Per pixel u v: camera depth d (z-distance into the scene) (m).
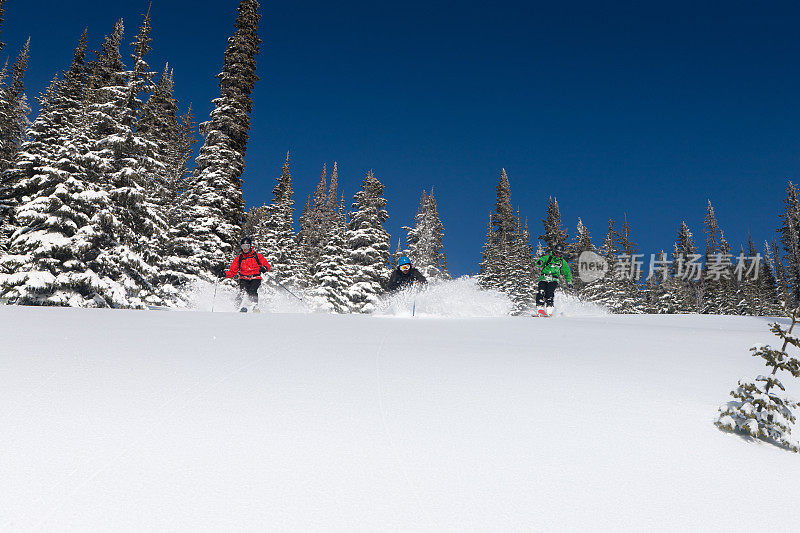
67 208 17.56
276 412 2.63
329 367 3.84
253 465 1.97
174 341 4.83
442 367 4.02
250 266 12.71
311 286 37.53
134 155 20.48
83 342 4.52
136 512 1.58
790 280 59.94
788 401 2.86
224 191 26.41
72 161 18.58
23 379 3.05
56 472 1.82
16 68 36.25
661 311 54.78
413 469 2.02
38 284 16.77
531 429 2.57
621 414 2.92
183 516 1.58
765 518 1.80
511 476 2.01
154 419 2.43
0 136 29.33
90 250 18.02
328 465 2.01
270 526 1.55
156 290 21.84
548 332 7.30
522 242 52.72
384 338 5.77
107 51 31.36
